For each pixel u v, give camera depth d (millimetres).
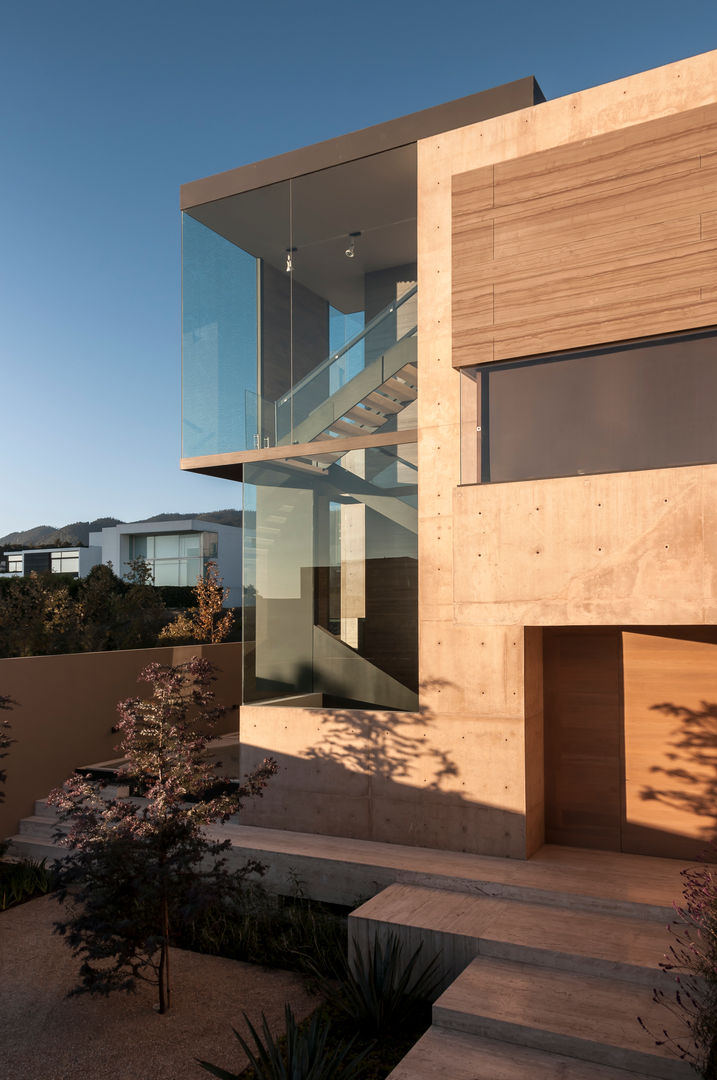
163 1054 5168
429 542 8055
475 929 5844
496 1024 4785
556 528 6047
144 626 16453
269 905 7367
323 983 5895
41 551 42156
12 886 8297
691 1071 4234
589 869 7020
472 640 7699
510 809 7414
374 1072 4844
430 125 8359
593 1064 4488
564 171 6465
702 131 5887
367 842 8016
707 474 5520
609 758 7730
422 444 8188
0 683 9797
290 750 8594
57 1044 5324
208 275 9750
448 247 8156
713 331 5922
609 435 6270
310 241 9172
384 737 8070
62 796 6215
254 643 9117
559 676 8000
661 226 6004
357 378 8867
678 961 4770
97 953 5582
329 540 8766
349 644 8508
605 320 6191
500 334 6660
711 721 7301
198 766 6523
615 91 7309
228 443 9492
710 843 6926
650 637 7605
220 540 40031
